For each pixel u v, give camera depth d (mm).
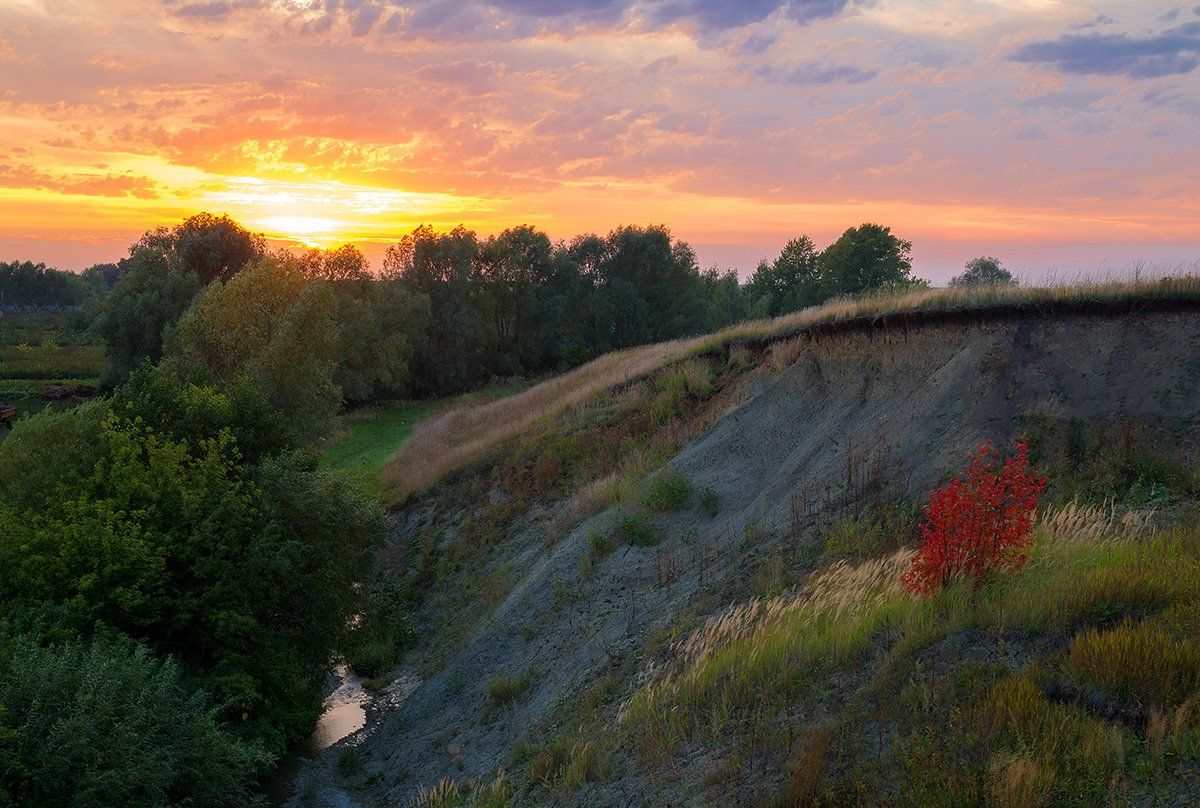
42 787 10906
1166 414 13422
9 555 15281
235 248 60812
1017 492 10391
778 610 12055
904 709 8516
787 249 90562
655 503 19375
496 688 15883
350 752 16234
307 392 36094
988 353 16562
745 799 8383
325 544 18375
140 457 18938
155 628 16125
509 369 71312
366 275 64062
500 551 23094
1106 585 9070
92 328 55375
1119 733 7035
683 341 37156
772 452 19484
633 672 13289
